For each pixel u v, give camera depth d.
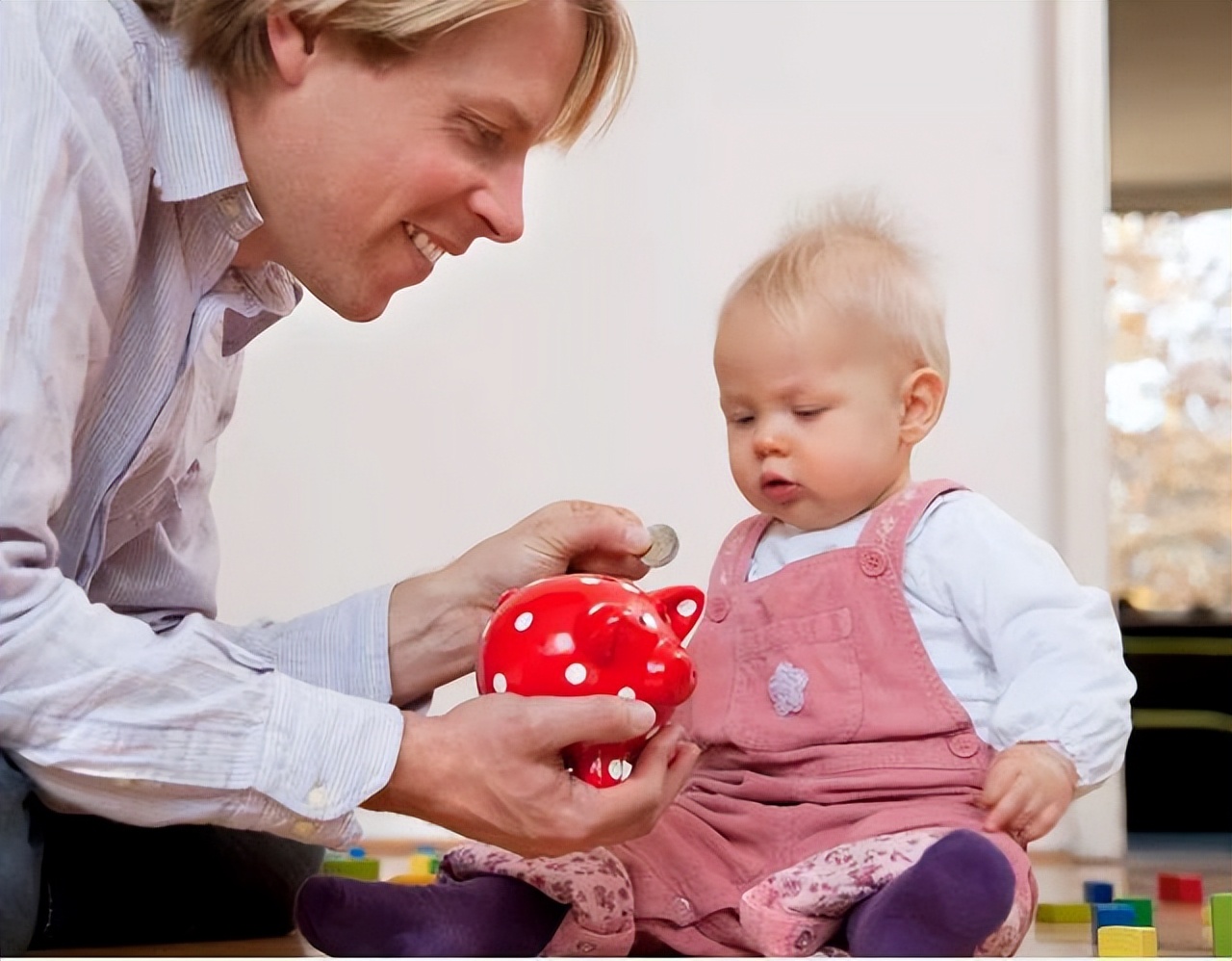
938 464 2.77
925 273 1.43
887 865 1.11
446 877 1.22
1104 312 2.74
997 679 1.27
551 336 2.88
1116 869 2.52
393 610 1.42
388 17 1.16
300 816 1.06
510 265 2.88
